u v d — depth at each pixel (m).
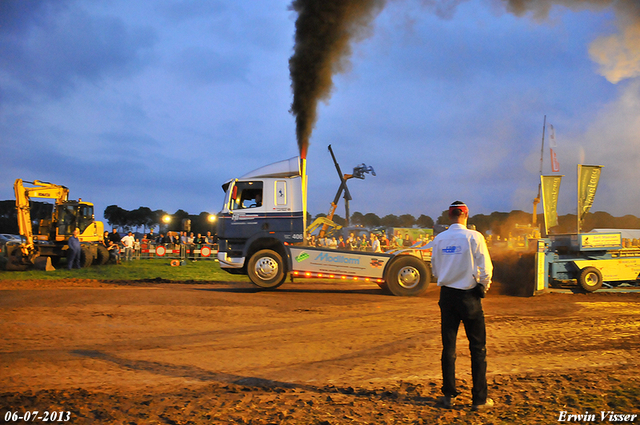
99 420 3.10
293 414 3.25
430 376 4.38
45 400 3.50
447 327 3.58
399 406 3.46
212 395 3.72
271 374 4.46
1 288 11.10
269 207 10.81
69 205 18.00
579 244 11.46
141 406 3.40
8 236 28.66
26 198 17.41
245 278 15.27
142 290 10.48
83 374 4.34
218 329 6.54
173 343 5.70
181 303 8.42
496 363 4.85
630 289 11.54
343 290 11.88
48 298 8.83
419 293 10.25
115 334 6.08
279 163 11.05
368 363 4.87
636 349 5.50
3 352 5.08
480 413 3.29
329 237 11.25
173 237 24.77
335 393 3.81
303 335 6.22
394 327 6.75
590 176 11.73
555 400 3.53
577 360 4.98
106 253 19.97
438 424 3.08
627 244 15.30
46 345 5.43
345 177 11.74
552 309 8.49
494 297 10.50
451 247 3.58
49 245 17.78
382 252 10.46
